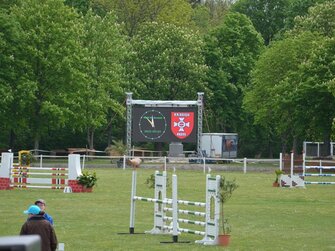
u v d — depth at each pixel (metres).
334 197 83.25
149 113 142.75
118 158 139.75
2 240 7.35
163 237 47.00
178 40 181.12
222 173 124.31
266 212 65.12
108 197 78.31
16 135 165.50
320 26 168.88
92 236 47.22
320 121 147.62
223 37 188.50
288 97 148.38
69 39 151.12
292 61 157.12
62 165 133.38
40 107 149.25
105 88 166.62
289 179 97.25
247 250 41.03
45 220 27.16
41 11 150.12
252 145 193.38
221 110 185.75
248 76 186.75
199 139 143.12
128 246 42.34
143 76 176.88
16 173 87.50
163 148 183.62
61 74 150.62
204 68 178.38
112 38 169.62
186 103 142.00
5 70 142.88
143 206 69.62
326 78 144.88
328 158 136.00
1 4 157.50
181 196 79.81
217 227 43.06
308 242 45.34
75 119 155.88
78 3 195.50
